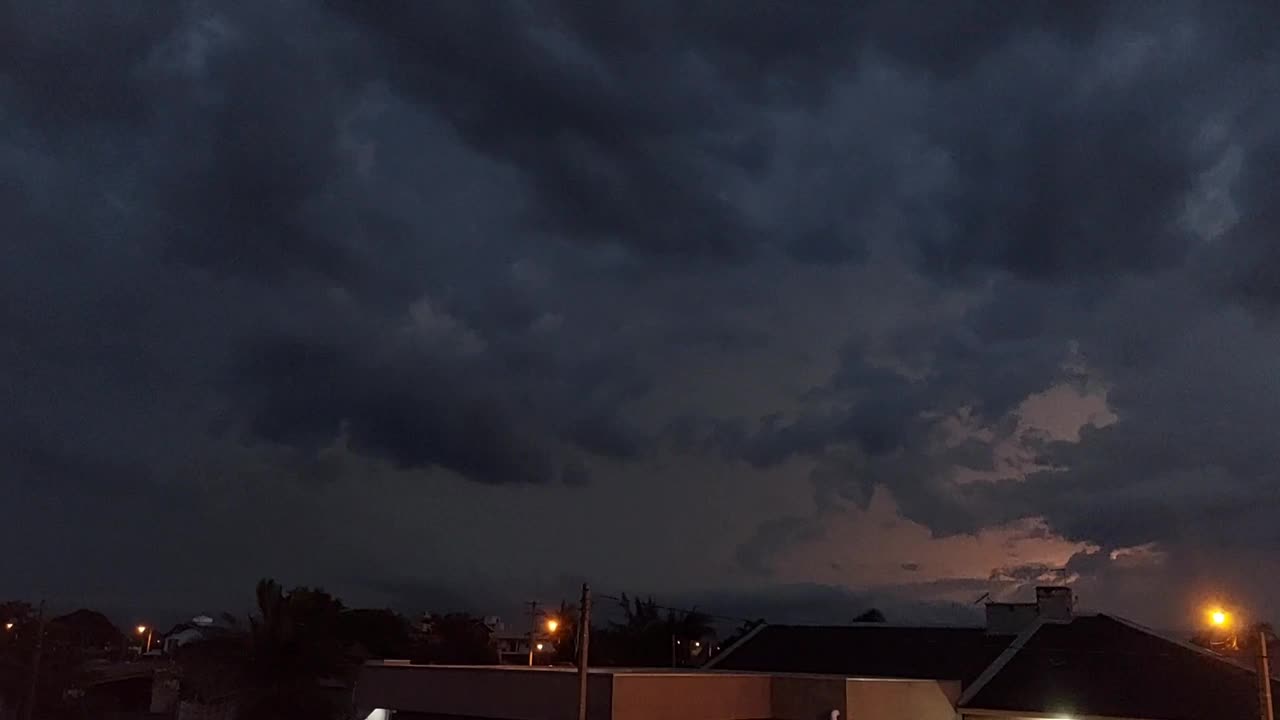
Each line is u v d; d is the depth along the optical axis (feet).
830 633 132.16
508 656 202.80
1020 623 118.93
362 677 99.35
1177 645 102.73
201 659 148.97
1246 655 96.43
